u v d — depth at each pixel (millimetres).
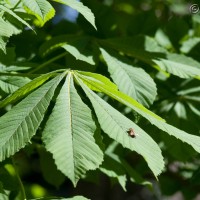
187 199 1549
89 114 759
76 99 774
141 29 1264
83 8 854
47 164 1238
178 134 804
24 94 836
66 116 750
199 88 1188
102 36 1192
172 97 1183
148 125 1112
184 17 1333
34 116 763
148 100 944
